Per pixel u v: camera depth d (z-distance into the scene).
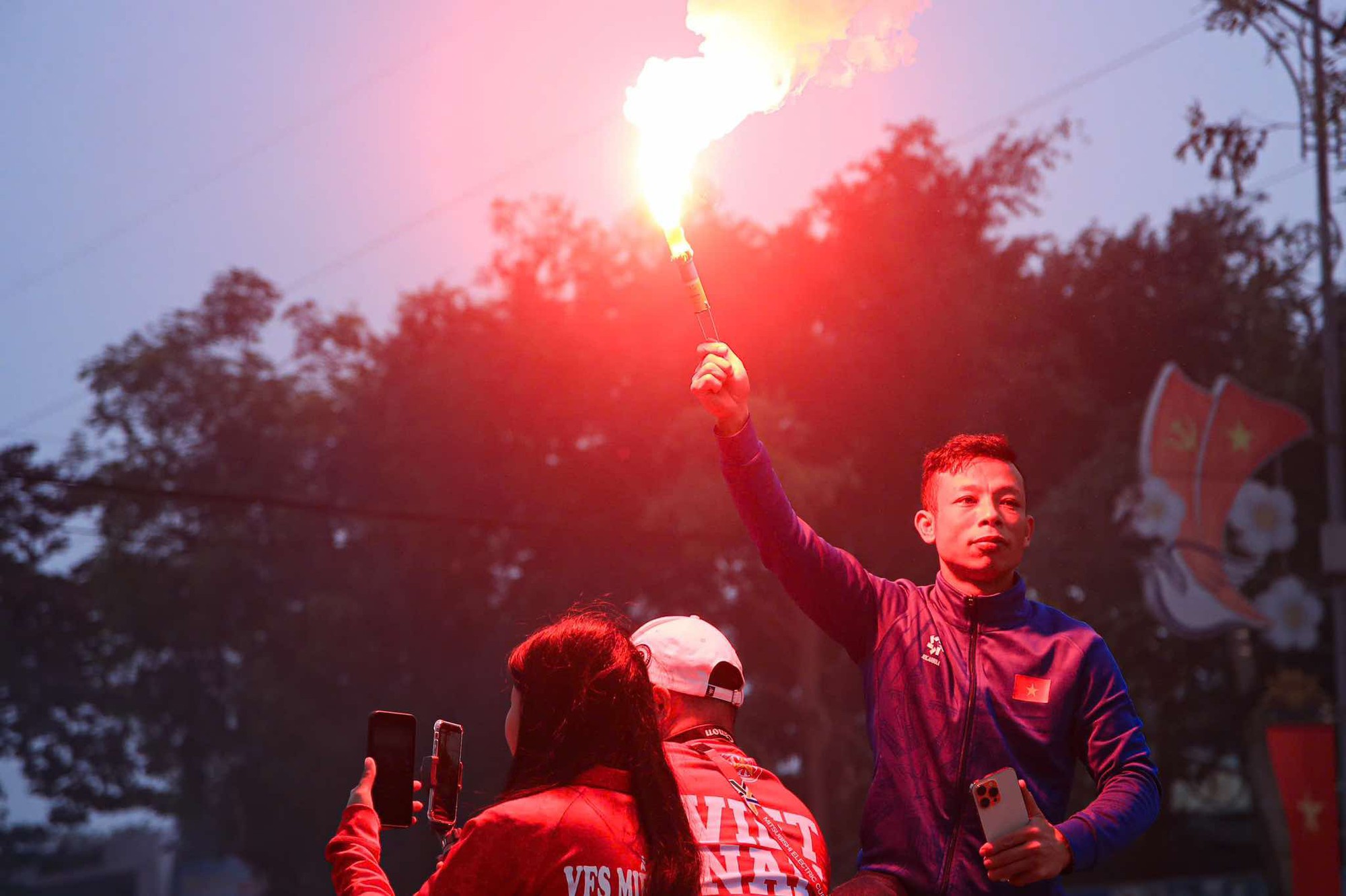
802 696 30.75
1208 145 7.91
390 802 2.74
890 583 2.98
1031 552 23.61
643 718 2.59
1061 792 2.75
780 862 2.63
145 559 37.53
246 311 39.09
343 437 36.62
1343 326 19.95
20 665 38.50
